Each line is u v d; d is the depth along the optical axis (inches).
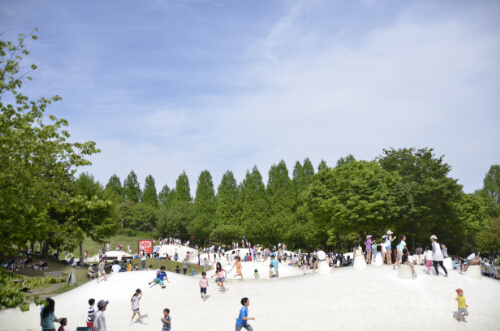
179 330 745.0
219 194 3671.3
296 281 992.2
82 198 513.0
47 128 484.4
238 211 3612.2
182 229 3563.0
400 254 867.4
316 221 2037.4
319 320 716.0
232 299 909.8
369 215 1732.3
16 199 442.3
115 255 1966.0
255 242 3289.9
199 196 3708.2
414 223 2009.1
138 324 783.7
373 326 667.4
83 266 1782.7
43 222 501.7
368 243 1090.1
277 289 934.4
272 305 822.5
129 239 3319.4
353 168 2043.6
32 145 469.4
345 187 1904.5
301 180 3663.9
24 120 474.9
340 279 899.4
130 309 868.0
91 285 1034.1
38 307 875.4
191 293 978.1
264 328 719.1
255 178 3747.5
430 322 658.8
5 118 454.9
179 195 4210.1
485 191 4072.3
